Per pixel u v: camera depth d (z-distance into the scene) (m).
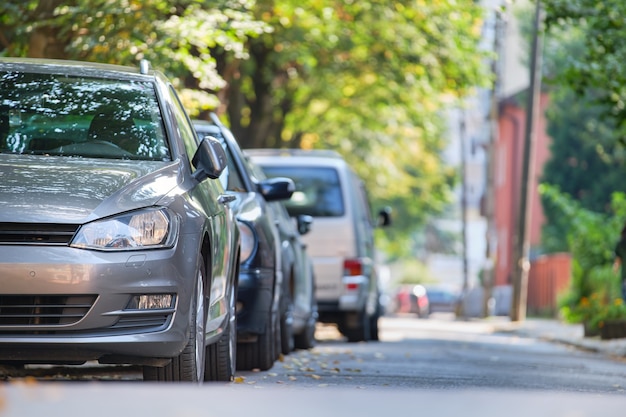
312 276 35.06
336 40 55.84
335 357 30.56
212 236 16.80
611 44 41.28
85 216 15.05
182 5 33.59
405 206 113.50
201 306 16.56
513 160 112.38
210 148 16.91
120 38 30.05
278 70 61.12
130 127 17.14
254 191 25.42
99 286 14.85
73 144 16.80
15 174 15.54
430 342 46.38
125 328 15.05
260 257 23.52
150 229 15.28
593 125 91.81
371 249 45.09
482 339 52.69
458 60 59.69
